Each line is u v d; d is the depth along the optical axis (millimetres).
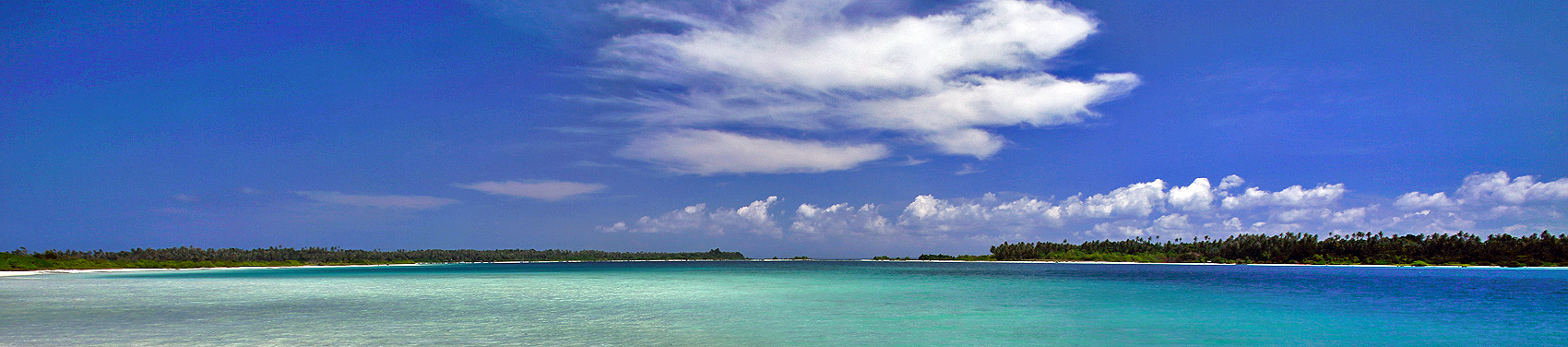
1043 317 40281
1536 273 124375
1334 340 32438
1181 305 48938
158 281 92000
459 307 46094
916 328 35375
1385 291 67562
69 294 57500
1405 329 35969
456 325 35875
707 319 38781
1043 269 168375
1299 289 71688
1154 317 40562
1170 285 79688
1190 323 37812
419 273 144500
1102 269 176750
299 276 120500
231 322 36469
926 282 87688
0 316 39312
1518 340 32938
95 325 35094
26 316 39250
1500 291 67875
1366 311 45250
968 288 72250
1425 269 154000
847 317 40000
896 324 36875
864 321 38156
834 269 183125
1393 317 41938
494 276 120625
